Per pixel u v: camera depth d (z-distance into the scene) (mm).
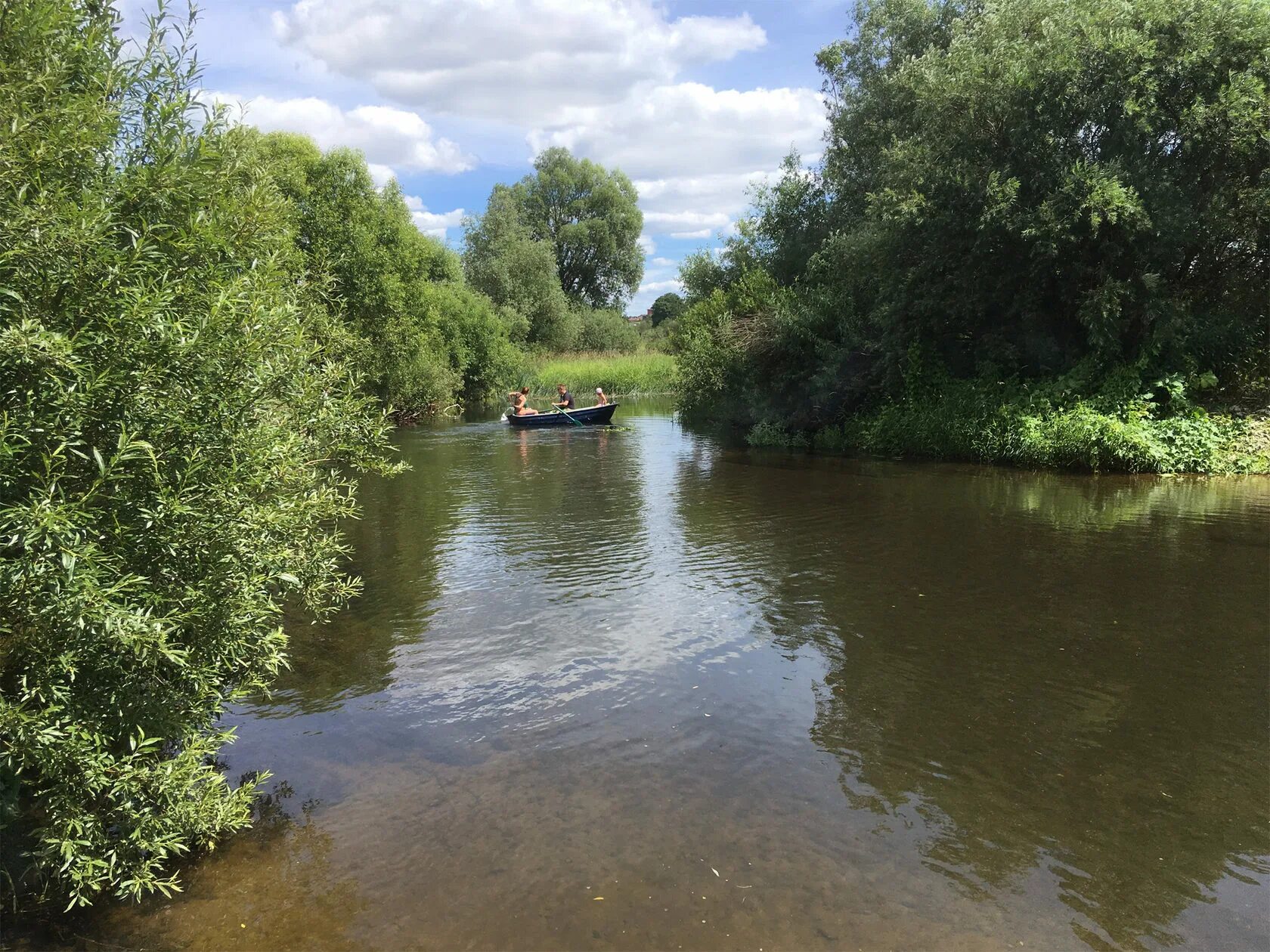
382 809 4180
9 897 3434
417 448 20203
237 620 3787
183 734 3609
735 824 4023
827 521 10602
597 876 3633
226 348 3574
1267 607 6883
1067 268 14492
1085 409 13922
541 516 11445
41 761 3037
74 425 3057
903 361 17500
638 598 7562
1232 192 13492
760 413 20578
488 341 37125
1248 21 13023
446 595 7766
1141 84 13367
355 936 3266
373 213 26172
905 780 4414
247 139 4508
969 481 13523
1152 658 5922
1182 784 4340
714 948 3170
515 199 59500
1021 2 15688
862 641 6398
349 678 5840
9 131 3156
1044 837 3904
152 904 3465
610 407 25141
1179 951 3156
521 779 4469
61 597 2867
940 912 3387
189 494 3473
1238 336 14289
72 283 3166
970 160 14922
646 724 5102
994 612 6945
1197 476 12961
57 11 3438
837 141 23922
